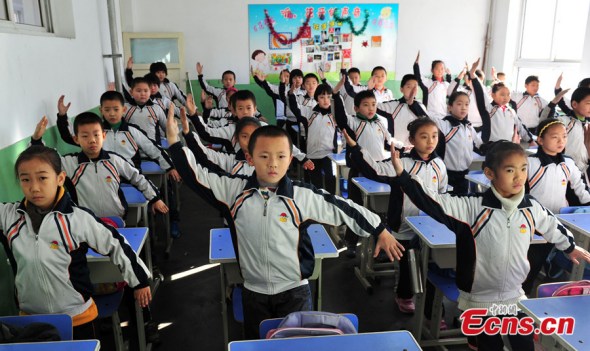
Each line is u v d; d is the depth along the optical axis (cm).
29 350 123
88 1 399
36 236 158
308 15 670
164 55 633
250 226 161
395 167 185
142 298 172
